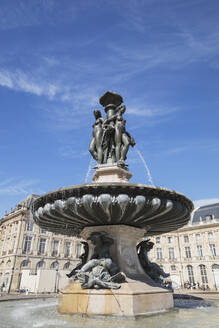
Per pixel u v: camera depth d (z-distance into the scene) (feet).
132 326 11.09
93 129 22.90
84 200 14.55
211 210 157.79
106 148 22.35
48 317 13.80
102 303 13.87
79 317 13.76
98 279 14.74
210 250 141.49
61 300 15.72
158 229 21.97
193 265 144.36
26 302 24.85
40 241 133.28
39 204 17.65
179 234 155.22
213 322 12.16
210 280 135.85
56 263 134.41
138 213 15.78
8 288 116.26
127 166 21.43
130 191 14.66
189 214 19.07
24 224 130.41
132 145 22.77
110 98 24.49
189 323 11.89
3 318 13.50
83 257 19.98
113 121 22.85
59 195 15.56
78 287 15.33
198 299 28.48
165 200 15.51
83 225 19.20
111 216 15.89
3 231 145.38
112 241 17.04
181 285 135.44
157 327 10.87
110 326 11.07
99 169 20.74
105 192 14.61
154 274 19.07
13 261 121.49
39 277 80.23
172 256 152.87
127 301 13.71
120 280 15.15
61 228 21.70
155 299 15.30
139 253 20.43
